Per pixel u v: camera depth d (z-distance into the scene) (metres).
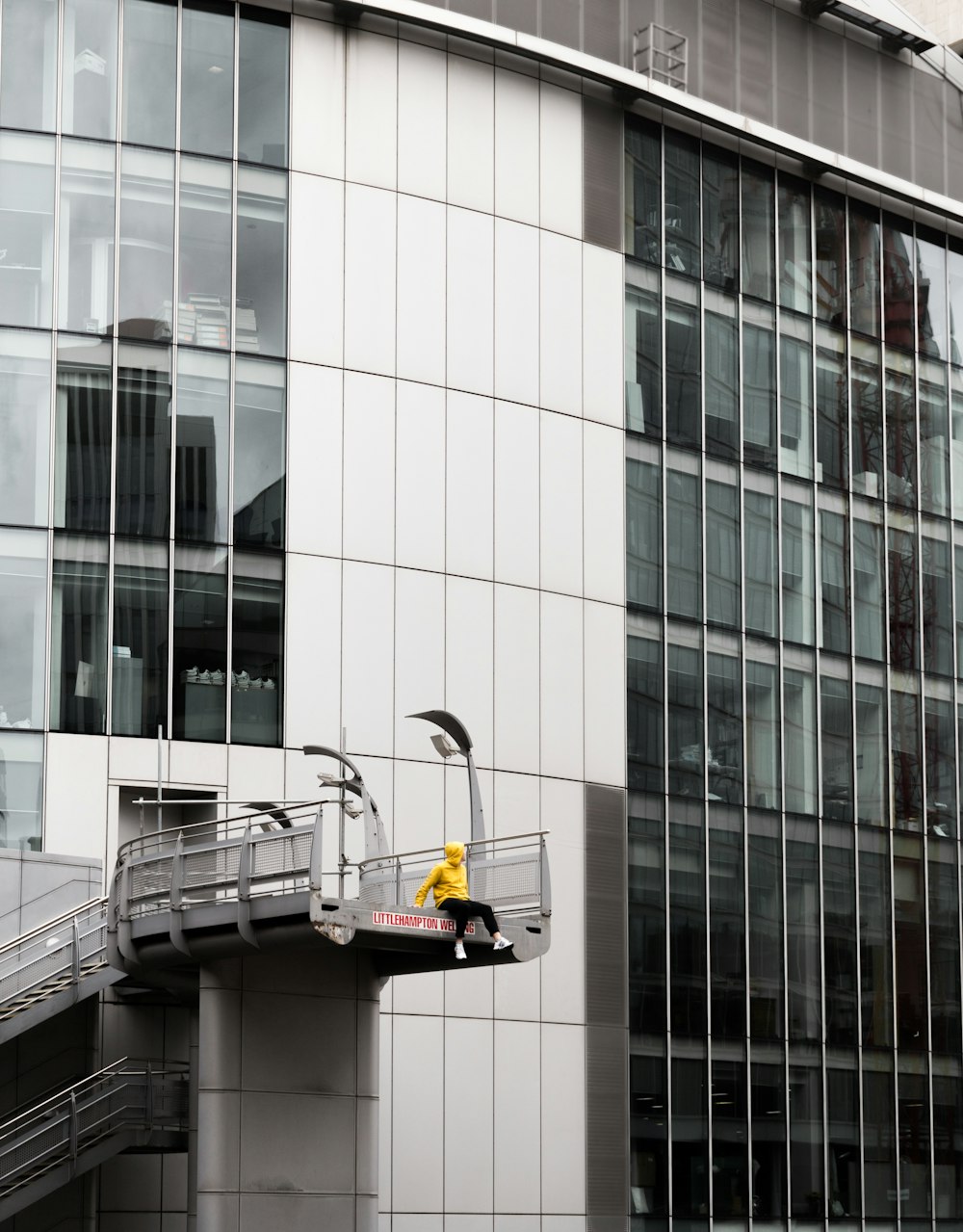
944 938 63.38
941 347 68.06
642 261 60.69
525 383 57.47
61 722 49.75
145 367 52.28
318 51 55.84
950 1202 61.38
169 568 51.53
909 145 68.25
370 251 55.50
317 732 52.19
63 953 45.00
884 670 64.00
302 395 53.84
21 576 50.28
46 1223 46.94
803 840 60.66
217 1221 38.06
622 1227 54.22
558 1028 54.25
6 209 51.91
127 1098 44.97
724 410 61.72
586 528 57.84
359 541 53.81
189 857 39.84
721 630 60.25
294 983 40.03
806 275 64.75
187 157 53.62
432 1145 51.56
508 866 41.09
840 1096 59.53
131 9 53.81
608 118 60.69
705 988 57.34
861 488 64.75
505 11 58.84
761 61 64.69
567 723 56.28
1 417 50.97
